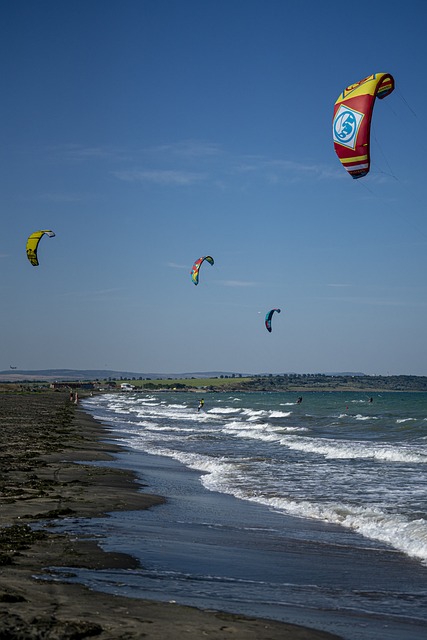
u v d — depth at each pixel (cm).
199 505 1702
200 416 7531
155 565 1011
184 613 742
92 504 1614
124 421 6481
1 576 855
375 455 2948
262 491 1944
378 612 845
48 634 625
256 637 679
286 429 5019
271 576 1010
